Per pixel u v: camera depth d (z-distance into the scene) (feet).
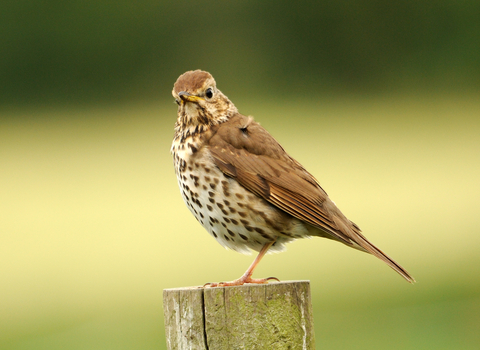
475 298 41.24
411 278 19.15
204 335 15.66
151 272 47.67
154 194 68.03
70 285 46.96
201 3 100.58
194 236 56.13
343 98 95.40
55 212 64.23
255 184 19.92
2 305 43.78
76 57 97.55
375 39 102.01
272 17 101.09
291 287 15.72
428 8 100.48
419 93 95.25
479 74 98.99
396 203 62.59
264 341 15.53
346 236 19.56
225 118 21.39
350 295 43.50
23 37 97.55
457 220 57.67
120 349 35.63
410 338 35.68
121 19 98.84
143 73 98.43
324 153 76.18
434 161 74.08
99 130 86.99
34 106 94.89
